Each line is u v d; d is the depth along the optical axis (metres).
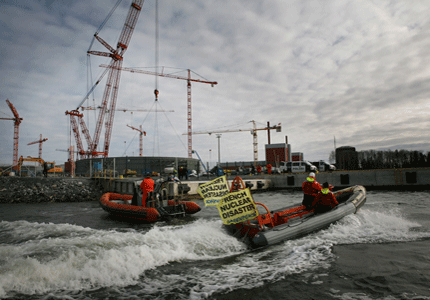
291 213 7.54
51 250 5.04
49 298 3.60
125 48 64.44
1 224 9.27
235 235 6.57
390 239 6.18
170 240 5.88
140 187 10.91
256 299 3.48
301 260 4.93
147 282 4.13
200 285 3.99
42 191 21.22
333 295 3.51
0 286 3.72
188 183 20.38
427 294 3.44
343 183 24.45
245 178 26.66
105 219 11.55
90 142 81.62
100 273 4.29
